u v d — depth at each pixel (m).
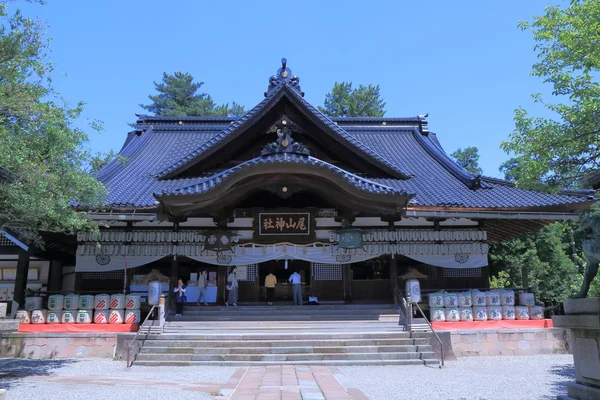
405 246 17.41
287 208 17.12
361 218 18.00
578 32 7.55
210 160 18.52
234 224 17.52
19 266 17.17
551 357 14.30
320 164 14.41
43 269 20.95
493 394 8.54
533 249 28.78
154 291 14.60
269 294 19.03
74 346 14.36
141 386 9.34
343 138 17.78
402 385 9.42
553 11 8.03
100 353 14.27
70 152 9.63
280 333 14.09
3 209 8.86
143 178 19.72
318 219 17.59
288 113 18.45
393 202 15.01
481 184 18.41
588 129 7.21
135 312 15.32
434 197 17.16
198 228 17.38
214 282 18.03
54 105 9.48
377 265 19.39
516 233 20.41
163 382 9.83
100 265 16.81
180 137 25.88
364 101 45.78
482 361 13.46
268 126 18.47
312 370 11.35
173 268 17.05
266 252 17.25
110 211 15.82
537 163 7.50
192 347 13.15
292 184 15.39
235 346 13.24
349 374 10.92
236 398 8.09
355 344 13.35
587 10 7.52
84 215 10.93
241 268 18.42
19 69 8.79
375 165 18.31
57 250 18.98
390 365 12.35
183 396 8.30
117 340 13.85
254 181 15.08
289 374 10.72
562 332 15.18
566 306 6.71
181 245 17.09
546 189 7.79
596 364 6.16
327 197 15.77
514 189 17.69
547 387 9.25
